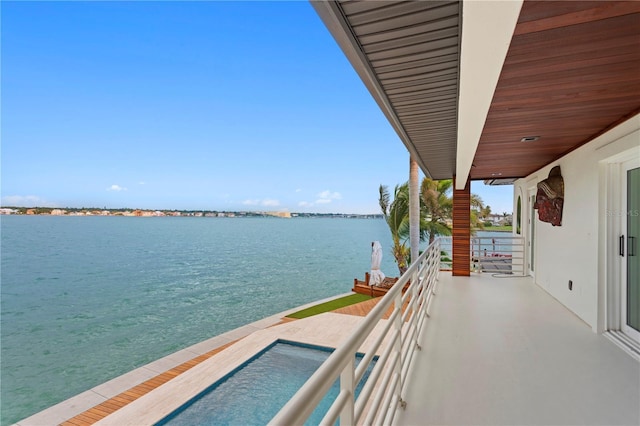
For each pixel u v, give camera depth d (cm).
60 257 3338
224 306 1521
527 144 392
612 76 195
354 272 2422
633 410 209
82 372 875
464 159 360
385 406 169
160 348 1036
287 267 2675
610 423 196
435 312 432
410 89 206
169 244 4528
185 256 3388
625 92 223
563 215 456
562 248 463
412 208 999
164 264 2880
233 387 432
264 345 538
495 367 272
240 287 1931
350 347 97
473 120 216
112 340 1112
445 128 297
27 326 1303
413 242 998
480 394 229
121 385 490
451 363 279
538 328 369
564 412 207
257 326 802
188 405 393
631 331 324
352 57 161
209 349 638
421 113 253
